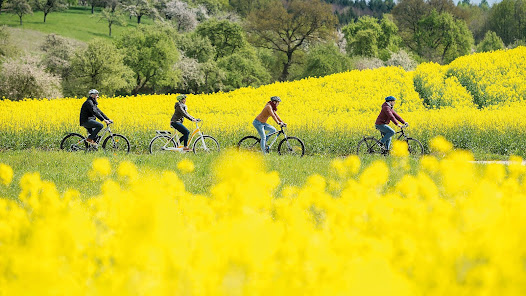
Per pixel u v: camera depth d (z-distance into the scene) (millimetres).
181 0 185750
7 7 152125
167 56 113250
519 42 151000
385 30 146250
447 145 9102
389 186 11633
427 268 3193
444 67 57125
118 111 40438
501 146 28016
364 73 55656
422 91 49688
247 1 197500
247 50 133500
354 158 9281
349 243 3625
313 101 46625
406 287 2229
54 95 84625
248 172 5023
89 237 4215
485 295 2854
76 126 29469
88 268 3738
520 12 166500
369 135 28281
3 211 6098
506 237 3234
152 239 2963
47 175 15570
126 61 112312
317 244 3752
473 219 4168
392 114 23781
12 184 13641
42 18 166125
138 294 2834
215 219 5676
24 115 31000
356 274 2244
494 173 8164
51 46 113750
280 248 3531
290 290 2758
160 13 177375
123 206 5008
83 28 163125
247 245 2859
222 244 3092
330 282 2697
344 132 28422
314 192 6570
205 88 124375
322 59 114562
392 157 20812
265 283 2787
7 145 27766
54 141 28250
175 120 24141
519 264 3002
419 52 145750
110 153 21812
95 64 99375
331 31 134500
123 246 3078
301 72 121938
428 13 148625
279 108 43562
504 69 55031
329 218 5430
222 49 137125
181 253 3002
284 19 133375
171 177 7488
